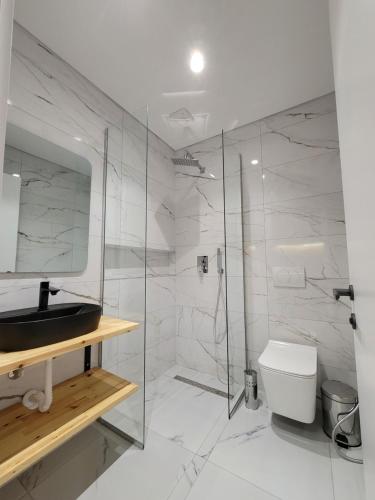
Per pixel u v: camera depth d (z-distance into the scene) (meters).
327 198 1.61
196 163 1.99
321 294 1.60
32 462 0.77
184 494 1.02
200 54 1.30
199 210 2.19
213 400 1.70
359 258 0.59
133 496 1.01
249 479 1.09
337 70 0.74
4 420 0.95
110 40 1.21
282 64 1.36
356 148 0.56
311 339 1.62
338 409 1.30
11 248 1.09
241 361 1.79
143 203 1.49
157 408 1.61
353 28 0.51
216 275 2.06
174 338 2.26
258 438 1.34
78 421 0.94
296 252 1.70
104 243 1.51
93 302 1.43
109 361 1.45
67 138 1.33
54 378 1.21
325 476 1.10
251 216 1.88
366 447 0.63
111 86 1.51
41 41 1.22
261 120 1.87
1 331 0.79
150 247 2.01
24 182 1.15
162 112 1.78
